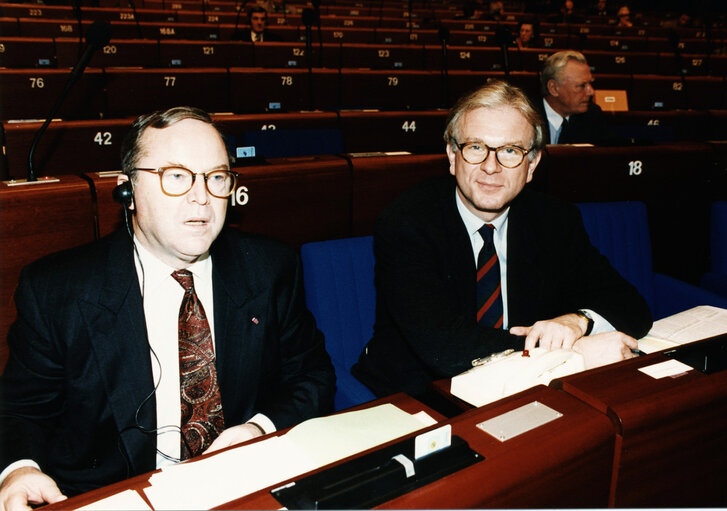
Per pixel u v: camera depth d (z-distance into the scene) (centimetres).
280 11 1012
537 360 114
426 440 60
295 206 205
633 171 251
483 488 57
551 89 349
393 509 54
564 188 242
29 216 161
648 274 226
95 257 116
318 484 57
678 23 1233
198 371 117
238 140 326
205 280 122
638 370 81
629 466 71
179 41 577
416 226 154
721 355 88
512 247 160
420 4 1206
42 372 112
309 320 141
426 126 396
